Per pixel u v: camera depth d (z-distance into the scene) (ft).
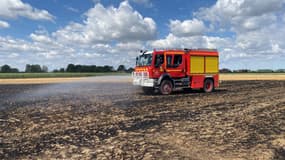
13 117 34.99
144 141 23.32
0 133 26.55
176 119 32.55
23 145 22.54
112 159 18.92
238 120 31.48
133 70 64.90
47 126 29.45
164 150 20.77
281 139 23.30
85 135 25.57
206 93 64.28
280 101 48.01
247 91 69.31
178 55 61.46
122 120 32.30
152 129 27.66
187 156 19.35
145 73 59.82
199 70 64.49
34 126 29.50
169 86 61.11
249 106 42.16
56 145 22.44
